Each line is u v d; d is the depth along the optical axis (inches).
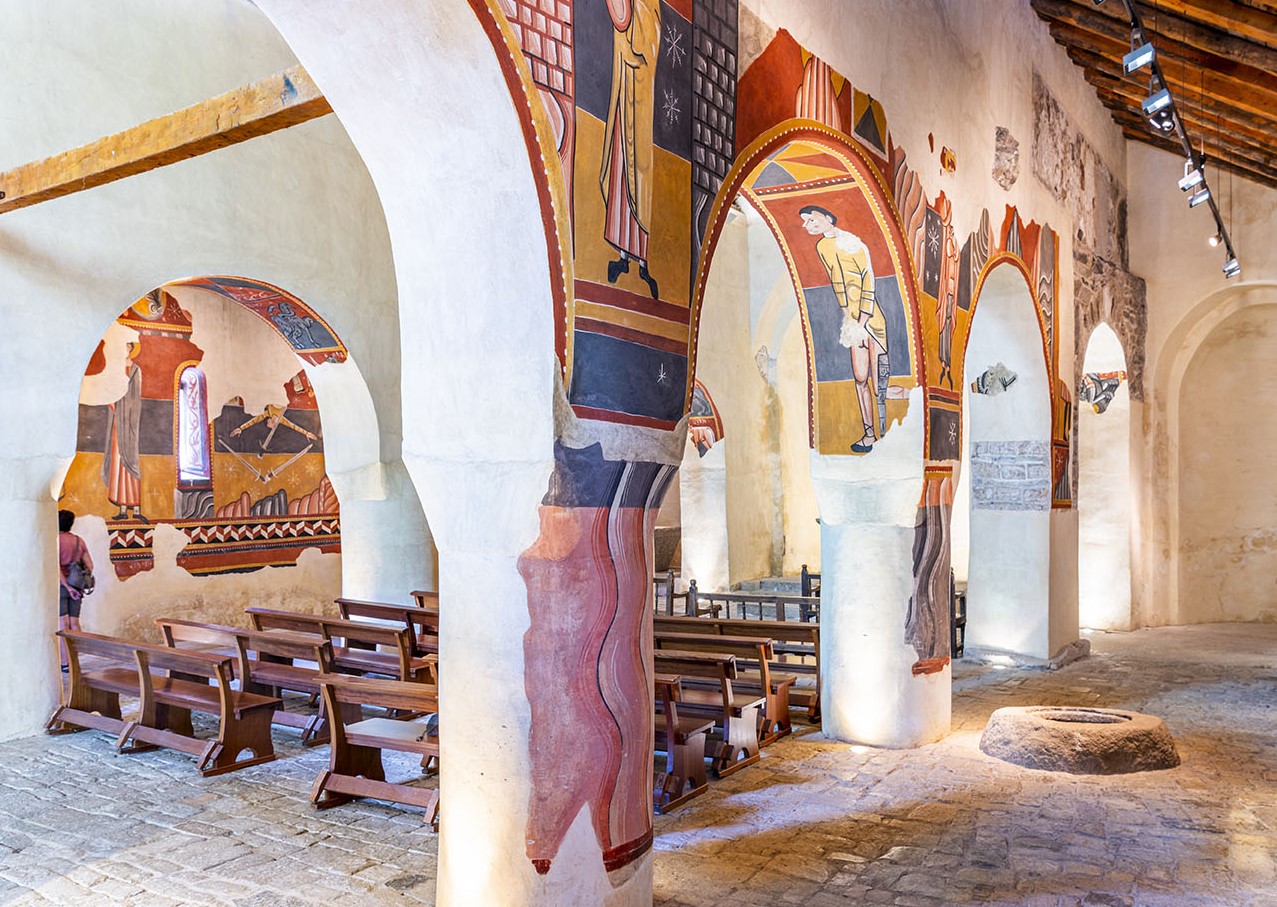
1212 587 630.5
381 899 197.9
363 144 179.2
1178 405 624.7
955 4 358.0
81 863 216.5
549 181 169.2
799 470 712.4
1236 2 352.8
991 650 481.4
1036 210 442.6
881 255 306.0
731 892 206.1
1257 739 333.1
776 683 335.3
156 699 305.4
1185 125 496.4
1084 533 595.2
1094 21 426.0
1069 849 230.1
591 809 178.4
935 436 323.3
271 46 403.5
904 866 219.9
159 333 512.4
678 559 682.8
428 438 181.2
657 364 197.2
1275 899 201.9
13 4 317.4
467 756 176.9
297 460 584.1
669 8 203.5
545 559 173.2
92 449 479.2
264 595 563.2
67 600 465.4
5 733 316.5
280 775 280.8
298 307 415.2
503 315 172.7
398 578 441.4
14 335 318.3
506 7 161.0
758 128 236.2
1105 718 321.7
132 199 347.9
